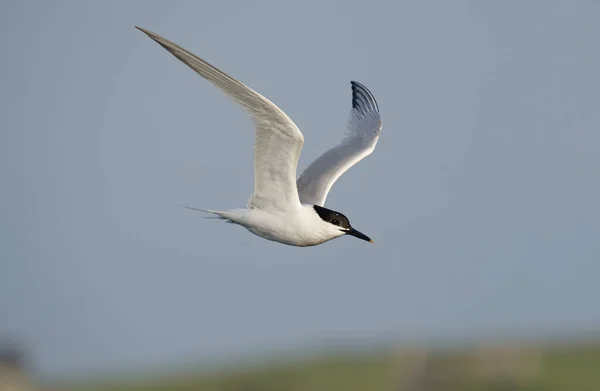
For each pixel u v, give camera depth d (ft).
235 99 35.55
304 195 43.96
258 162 37.60
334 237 40.32
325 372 78.38
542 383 72.13
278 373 80.23
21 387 73.26
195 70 34.81
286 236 39.06
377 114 49.80
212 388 79.56
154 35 33.55
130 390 80.43
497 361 74.90
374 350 84.07
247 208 39.19
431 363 75.72
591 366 75.15
